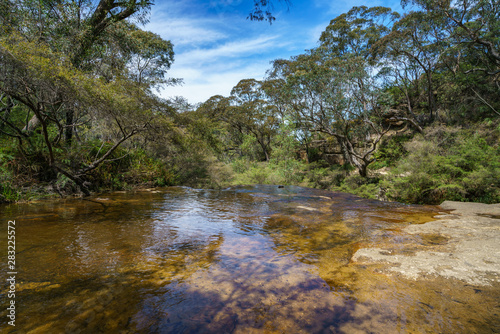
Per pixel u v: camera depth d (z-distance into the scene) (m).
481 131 11.60
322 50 17.28
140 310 1.43
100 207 4.92
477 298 1.54
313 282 1.82
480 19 13.37
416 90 20.03
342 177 16.25
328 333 1.22
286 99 17.48
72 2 7.09
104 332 1.22
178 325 1.29
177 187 9.88
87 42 7.80
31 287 1.68
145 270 2.01
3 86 4.78
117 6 9.15
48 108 5.96
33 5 6.32
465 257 2.20
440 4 13.70
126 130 8.16
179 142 9.37
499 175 7.35
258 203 5.97
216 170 12.50
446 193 8.31
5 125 6.60
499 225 3.35
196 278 1.88
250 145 27.16
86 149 7.72
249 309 1.46
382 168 16.62
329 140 22.75
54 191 6.07
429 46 15.42
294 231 3.34
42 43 5.67
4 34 4.99
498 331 1.21
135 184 9.07
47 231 3.07
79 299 1.54
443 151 10.30
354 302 1.53
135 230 3.27
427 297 1.57
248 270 2.04
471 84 15.37
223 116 28.62
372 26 20.09
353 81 13.62
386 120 19.86
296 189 9.48
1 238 2.76
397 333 1.21
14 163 5.61
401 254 2.35
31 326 1.25
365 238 2.96
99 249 2.50
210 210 4.95
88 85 5.63
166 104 8.12
